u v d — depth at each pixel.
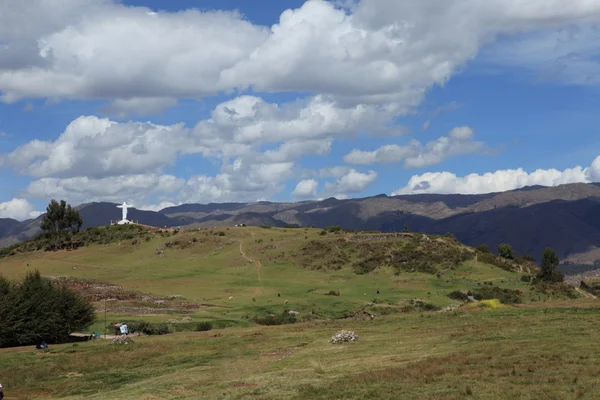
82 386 48.94
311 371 45.22
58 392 47.59
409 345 53.53
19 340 73.69
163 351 62.00
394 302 117.06
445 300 122.75
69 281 123.12
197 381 46.00
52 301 77.25
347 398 34.09
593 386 31.53
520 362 39.44
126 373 52.88
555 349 43.28
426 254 170.25
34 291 78.12
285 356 54.38
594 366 36.41
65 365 56.69
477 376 36.38
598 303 75.88
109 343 69.75
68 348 67.06
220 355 57.78
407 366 42.38
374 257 170.75
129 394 43.16
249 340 66.00
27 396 46.69
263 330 75.75
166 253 199.38
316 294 129.62
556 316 62.91
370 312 106.81
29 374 53.38
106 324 88.94
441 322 68.25
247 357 55.81
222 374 48.28
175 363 55.69
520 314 67.88
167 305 111.19
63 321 77.19
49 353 63.84
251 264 176.00
